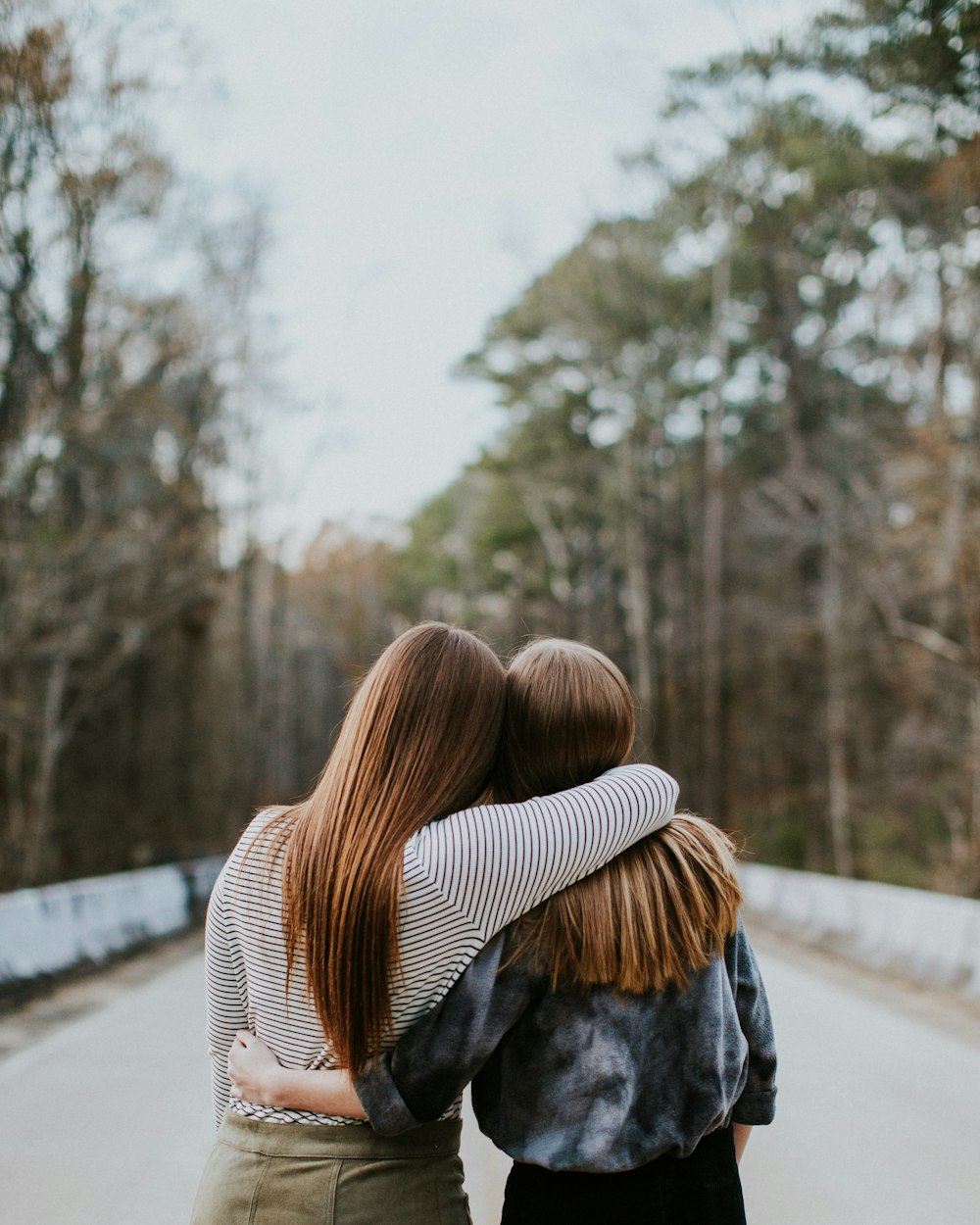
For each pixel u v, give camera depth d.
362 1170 1.66
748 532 27.02
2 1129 5.47
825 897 13.47
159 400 16.61
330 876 1.68
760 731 34.22
